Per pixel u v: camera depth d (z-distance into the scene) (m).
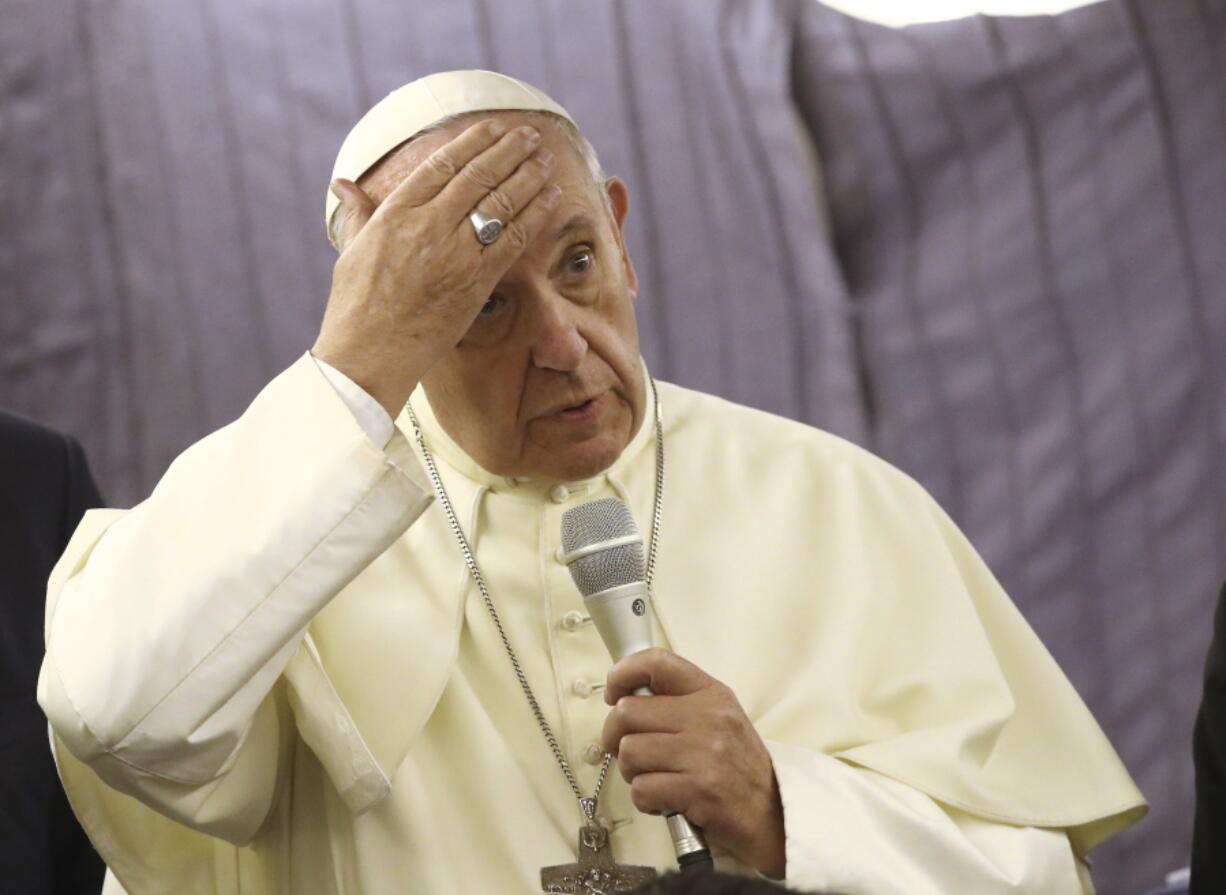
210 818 8.36
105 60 17.50
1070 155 17.70
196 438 17.12
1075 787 9.43
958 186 17.84
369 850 8.61
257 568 7.77
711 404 10.51
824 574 9.62
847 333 17.56
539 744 8.92
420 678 8.86
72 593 8.26
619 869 8.35
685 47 17.81
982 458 17.39
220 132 17.48
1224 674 9.84
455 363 8.88
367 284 8.12
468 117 8.91
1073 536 17.19
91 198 17.36
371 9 17.70
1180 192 17.50
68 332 17.22
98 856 11.45
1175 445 17.20
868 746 8.91
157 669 7.72
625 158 17.64
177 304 17.27
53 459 12.59
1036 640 10.06
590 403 8.93
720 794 7.89
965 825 8.88
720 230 17.58
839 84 18.00
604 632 8.11
